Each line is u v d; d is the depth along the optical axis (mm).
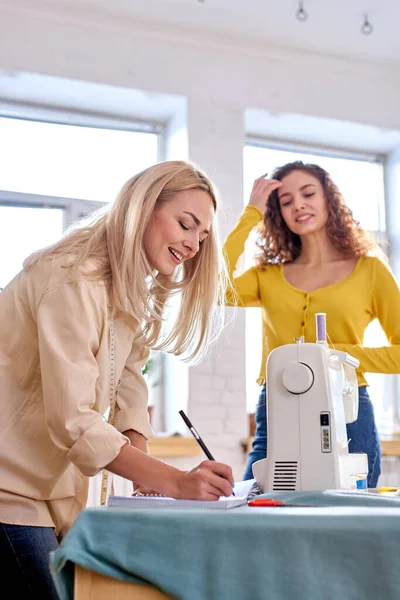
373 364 2545
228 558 1012
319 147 5078
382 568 974
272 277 2814
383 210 5102
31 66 4207
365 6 4332
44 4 4246
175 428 4328
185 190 1603
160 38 4469
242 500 1271
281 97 4672
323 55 4777
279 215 2914
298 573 991
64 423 1306
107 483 1676
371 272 2736
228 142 4523
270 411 1648
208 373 4273
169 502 1203
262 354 2773
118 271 1468
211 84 4543
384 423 4785
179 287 1769
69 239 1500
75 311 1376
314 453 1603
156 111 4633
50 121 4535
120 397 1780
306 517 1015
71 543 1032
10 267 4297
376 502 1240
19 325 1435
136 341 1777
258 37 4602
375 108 4887
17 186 4406
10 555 1373
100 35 4355
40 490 1425
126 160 4656
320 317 1826
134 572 1021
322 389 1619
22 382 1433
